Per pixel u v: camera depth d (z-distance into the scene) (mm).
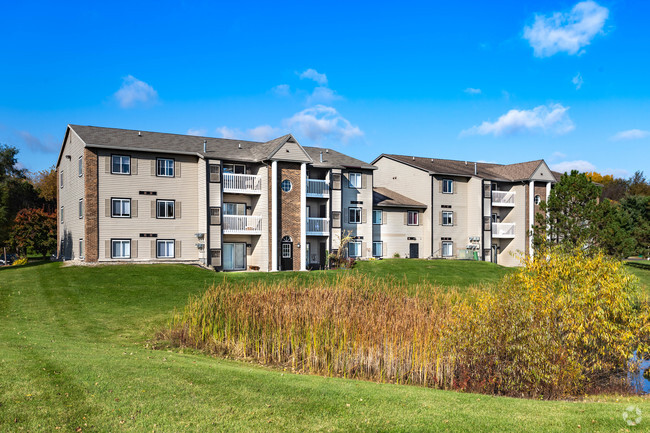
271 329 16484
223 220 35375
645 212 52250
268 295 19391
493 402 10664
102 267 30609
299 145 37406
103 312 20719
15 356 11625
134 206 33719
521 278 16000
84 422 8227
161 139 36438
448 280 32906
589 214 35531
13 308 20641
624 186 96938
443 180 46750
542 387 13453
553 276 15602
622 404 11008
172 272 29672
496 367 13680
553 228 36750
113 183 33125
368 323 15398
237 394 10031
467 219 47906
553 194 37438
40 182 76812
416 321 15562
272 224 36219
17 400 8789
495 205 48344
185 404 9273
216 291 20641
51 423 8062
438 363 13922
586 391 13930
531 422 9133
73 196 36312
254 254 37219
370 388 11375
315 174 40562
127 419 8461
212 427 8383
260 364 15086
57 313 20125
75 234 35594
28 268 32125
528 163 50094
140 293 24484
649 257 44031
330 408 9562
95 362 11633
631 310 15695
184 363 12797
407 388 11953
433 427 8781
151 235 34188
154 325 19062
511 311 13859
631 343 14711
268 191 36375
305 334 15844
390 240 44750
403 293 21922
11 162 48938
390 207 44844
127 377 10555
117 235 33188
